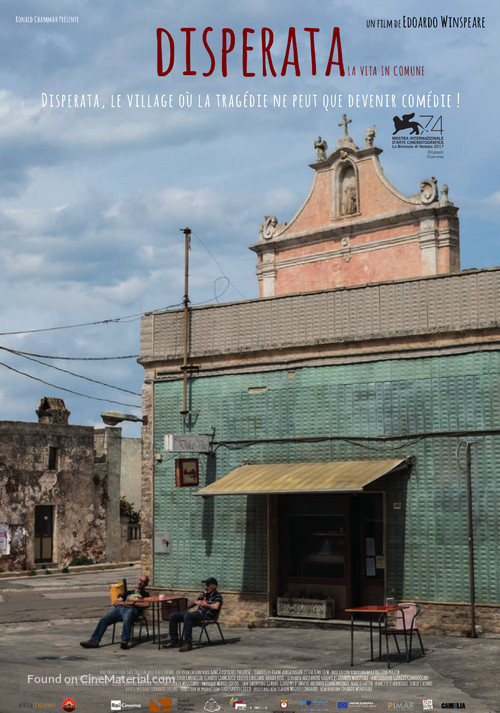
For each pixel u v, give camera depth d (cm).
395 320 1955
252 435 2111
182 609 1967
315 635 1875
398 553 1886
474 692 1332
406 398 1919
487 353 1834
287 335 2102
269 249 2973
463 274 1881
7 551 3850
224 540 2117
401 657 1608
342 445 1988
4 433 3897
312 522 2030
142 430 2280
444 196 2605
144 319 2320
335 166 2830
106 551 4281
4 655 1697
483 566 1792
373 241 2728
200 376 2206
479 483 1814
